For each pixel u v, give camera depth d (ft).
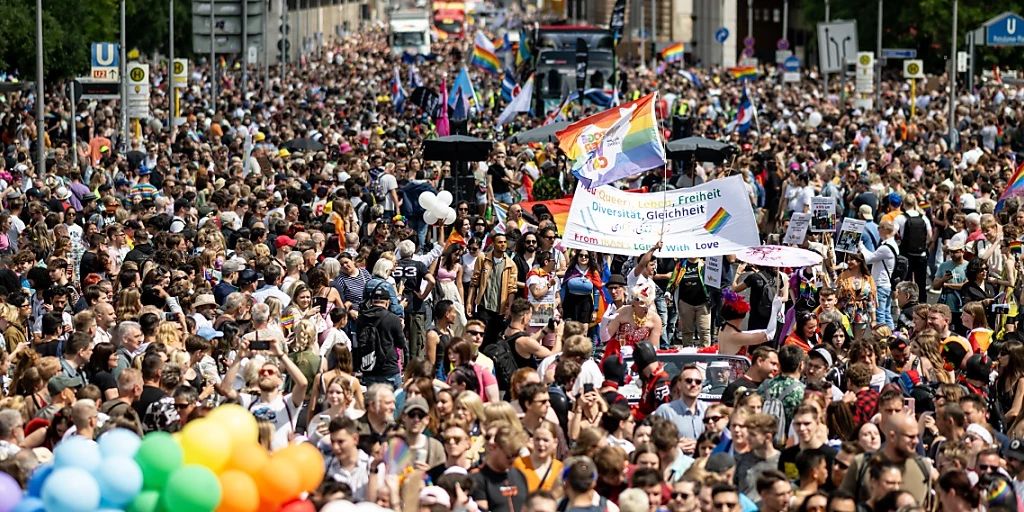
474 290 104.32
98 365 76.89
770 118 297.94
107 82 199.00
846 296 105.50
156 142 224.12
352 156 183.32
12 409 66.39
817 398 69.92
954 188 154.20
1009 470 65.00
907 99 339.98
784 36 516.73
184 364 76.33
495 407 64.39
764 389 72.84
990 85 347.97
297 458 50.29
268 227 131.85
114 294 100.53
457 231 113.70
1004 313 109.40
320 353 82.33
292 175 171.42
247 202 139.33
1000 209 140.36
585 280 106.22
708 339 111.55
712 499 55.52
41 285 99.60
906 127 261.03
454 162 153.28
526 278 103.24
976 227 120.06
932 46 442.91
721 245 104.01
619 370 77.82
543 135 175.42
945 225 139.03
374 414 65.98
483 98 341.00
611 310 97.35
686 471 61.77
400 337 90.43
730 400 75.15
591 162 108.78
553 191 159.22
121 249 114.93
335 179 168.25
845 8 449.48
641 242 104.58
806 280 112.57
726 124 280.72
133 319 88.33
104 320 89.25
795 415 63.46
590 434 60.70
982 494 60.75
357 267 105.70
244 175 171.32
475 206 151.53
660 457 63.36
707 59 640.58
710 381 82.38
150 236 124.47
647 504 55.01
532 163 181.16
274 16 500.33
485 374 77.36
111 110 264.52
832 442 67.51
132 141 223.30
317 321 90.33
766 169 173.47
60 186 151.64
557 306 101.60
